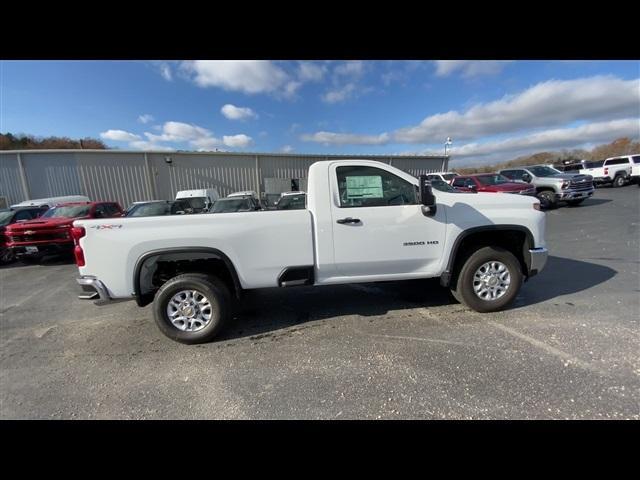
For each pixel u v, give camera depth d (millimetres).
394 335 3381
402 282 5207
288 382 2652
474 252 3770
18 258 8375
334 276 3641
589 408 2164
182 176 18594
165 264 3588
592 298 4125
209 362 3053
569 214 11609
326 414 2250
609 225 9148
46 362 3223
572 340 3068
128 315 4473
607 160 23219
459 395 2365
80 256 3260
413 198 3713
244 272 3422
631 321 3422
